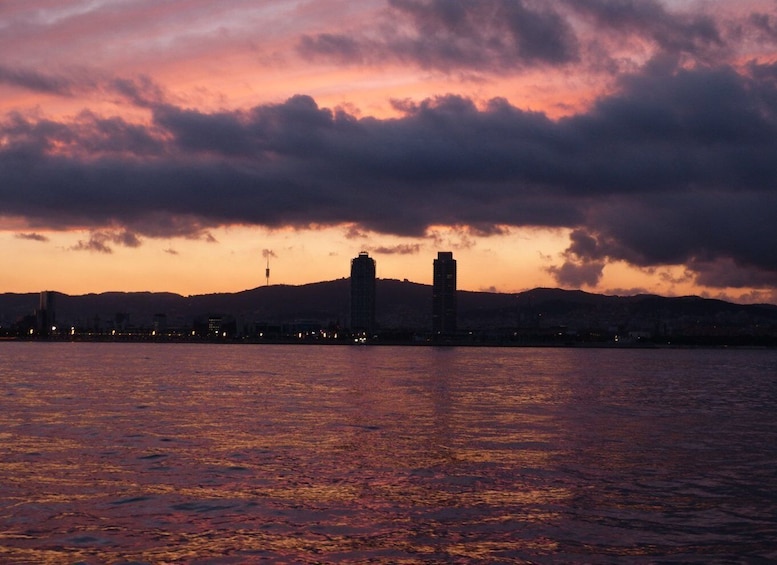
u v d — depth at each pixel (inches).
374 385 4862.2
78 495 1438.2
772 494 1501.0
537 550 1138.0
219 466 1743.4
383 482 1579.7
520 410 3211.1
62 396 3757.4
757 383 5836.6
